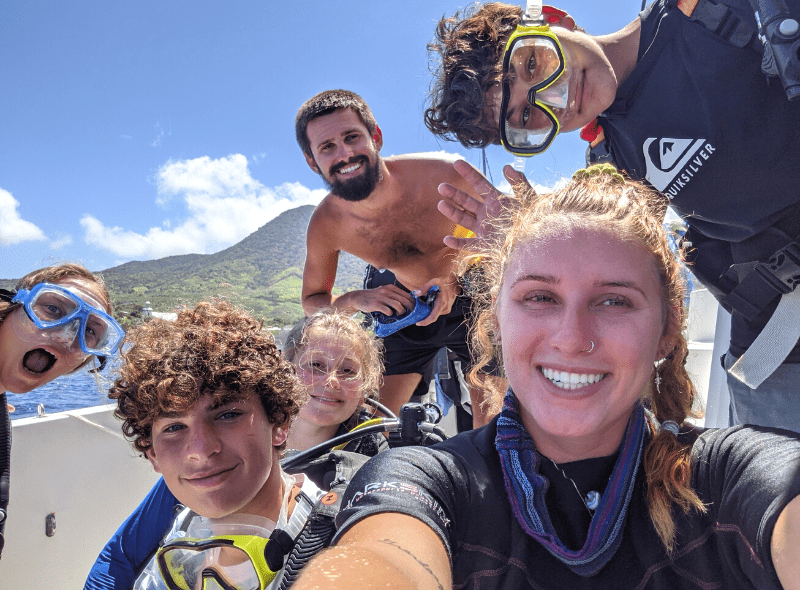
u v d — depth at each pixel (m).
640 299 0.47
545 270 0.47
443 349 1.67
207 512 0.63
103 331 1.00
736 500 0.42
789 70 0.67
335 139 1.48
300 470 0.90
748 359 0.87
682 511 0.46
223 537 0.60
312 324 1.10
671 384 0.55
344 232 1.67
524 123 0.86
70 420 1.20
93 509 1.23
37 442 1.14
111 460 1.28
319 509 0.63
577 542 0.47
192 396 0.61
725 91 0.78
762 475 0.41
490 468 0.50
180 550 0.63
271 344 0.69
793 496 0.37
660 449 0.48
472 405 1.56
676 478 0.46
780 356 0.83
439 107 1.00
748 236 0.84
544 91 0.81
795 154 0.77
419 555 0.35
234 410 0.63
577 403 0.46
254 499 0.67
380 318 1.54
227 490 0.62
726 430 0.50
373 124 1.56
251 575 0.60
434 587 0.33
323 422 1.06
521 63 0.83
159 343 0.65
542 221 0.51
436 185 1.60
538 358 0.48
